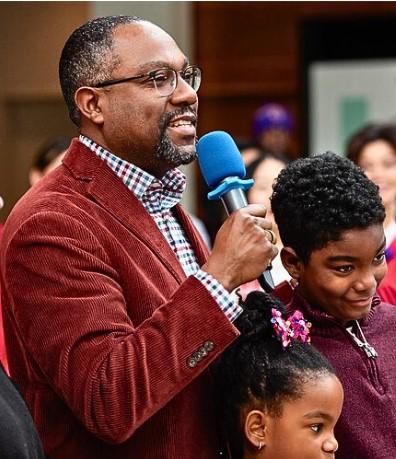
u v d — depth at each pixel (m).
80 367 2.76
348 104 9.02
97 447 2.97
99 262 2.88
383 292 4.00
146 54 3.07
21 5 9.41
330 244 3.05
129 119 3.07
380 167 5.78
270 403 2.96
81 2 9.28
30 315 2.85
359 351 3.21
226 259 2.85
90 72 3.12
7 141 9.63
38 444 2.73
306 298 3.22
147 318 2.92
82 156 3.11
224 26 9.31
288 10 9.17
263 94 9.34
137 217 3.06
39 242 2.86
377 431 3.14
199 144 3.17
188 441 2.97
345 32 9.09
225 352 3.03
